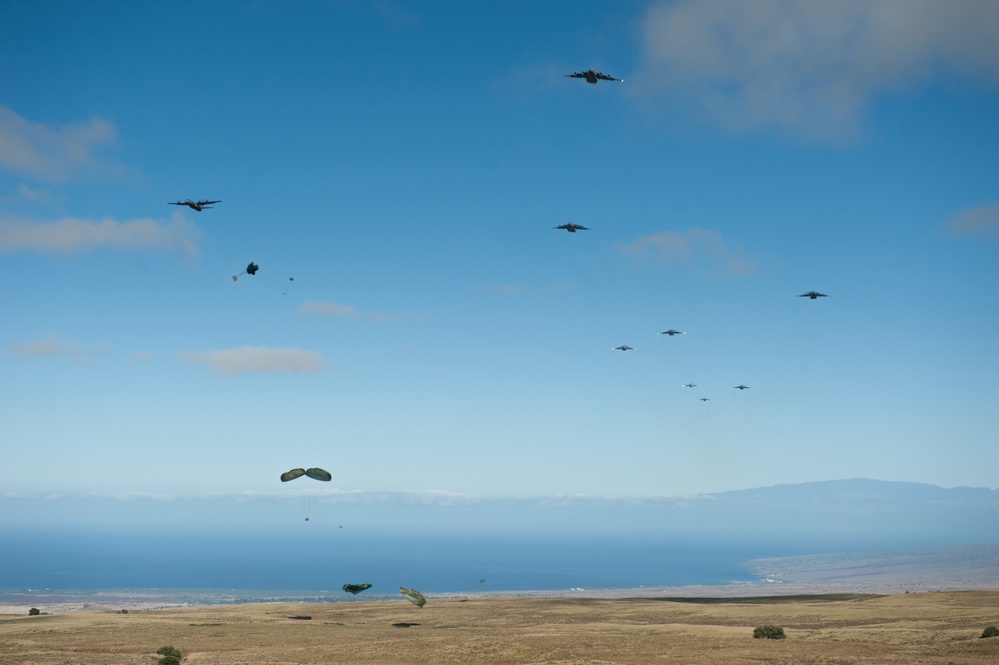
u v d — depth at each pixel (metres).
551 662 66.44
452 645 77.12
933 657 64.06
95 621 108.19
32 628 100.69
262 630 96.88
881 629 86.00
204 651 79.31
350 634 91.88
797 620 102.19
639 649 72.38
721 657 66.19
